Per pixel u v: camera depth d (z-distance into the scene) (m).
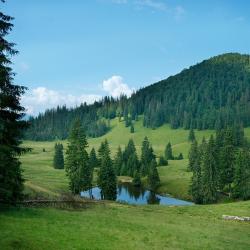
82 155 90.12
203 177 110.56
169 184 138.75
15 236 27.70
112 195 98.06
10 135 35.34
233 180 113.75
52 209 46.06
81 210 50.50
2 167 34.22
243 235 45.25
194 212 63.81
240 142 184.12
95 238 32.16
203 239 39.53
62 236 30.52
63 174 144.75
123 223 42.84
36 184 70.31
